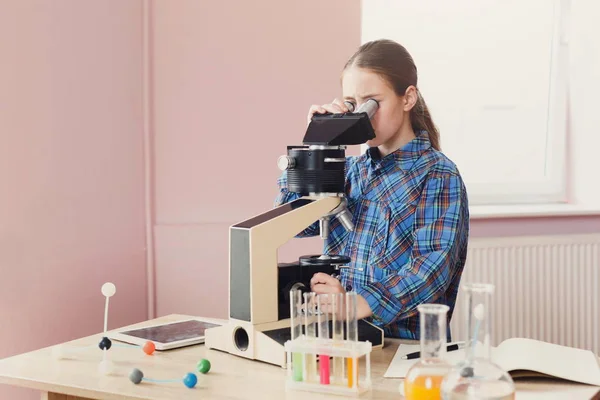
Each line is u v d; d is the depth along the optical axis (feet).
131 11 8.86
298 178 5.38
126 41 8.82
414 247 5.73
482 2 11.60
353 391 4.21
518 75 11.91
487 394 3.49
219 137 9.37
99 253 8.66
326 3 9.62
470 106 11.79
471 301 3.72
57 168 8.23
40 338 8.16
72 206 8.38
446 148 11.75
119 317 8.89
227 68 9.35
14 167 7.86
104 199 8.70
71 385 4.50
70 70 8.29
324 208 5.33
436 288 5.45
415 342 5.44
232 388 4.39
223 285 9.43
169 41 9.12
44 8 8.02
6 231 7.82
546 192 12.21
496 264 10.84
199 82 9.26
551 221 11.37
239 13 9.35
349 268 6.17
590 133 12.05
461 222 5.86
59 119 8.21
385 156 6.23
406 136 6.28
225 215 9.45
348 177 6.48
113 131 8.75
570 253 11.19
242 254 5.05
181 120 9.21
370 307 5.26
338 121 5.37
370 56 5.96
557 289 11.16
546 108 12.10
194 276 9.32
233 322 5.14
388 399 4.16
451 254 5.60
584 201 12.11
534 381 4.48
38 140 8.04
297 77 9.58
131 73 8.89
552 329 11.18
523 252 10.96
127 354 5.20
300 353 4.37
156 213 9.18
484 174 11.96
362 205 6.25
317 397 4.20
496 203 12.00
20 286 7.97
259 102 9.47
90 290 8.60
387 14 11.30
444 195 5.92
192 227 9.26
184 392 4.32
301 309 4.66
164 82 9.12
